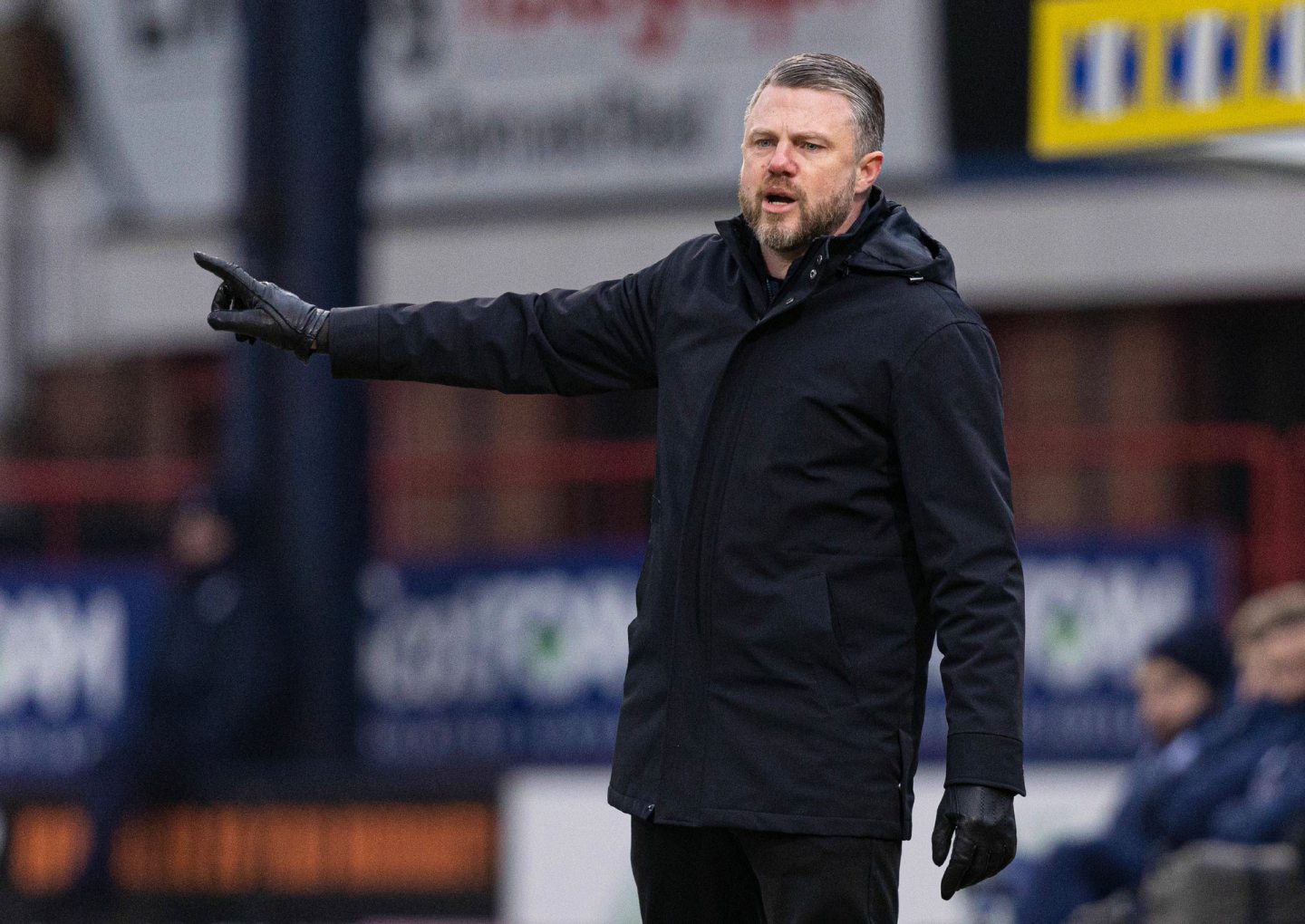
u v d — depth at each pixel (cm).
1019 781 973
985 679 972
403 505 3497
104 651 2981
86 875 2678
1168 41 2178
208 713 2728
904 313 995
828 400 991
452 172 3631
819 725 989
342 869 2658
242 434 2889
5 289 3909
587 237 3609
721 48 3497
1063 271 3541
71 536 3522
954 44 3509
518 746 2830
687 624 1009
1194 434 2994
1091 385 3562
